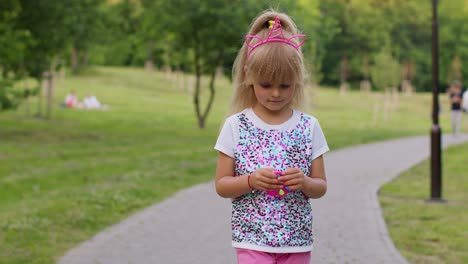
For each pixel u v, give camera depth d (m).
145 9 23.69
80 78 44.75
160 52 27.84
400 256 6.12
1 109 17.98
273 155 3.32
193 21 23.03
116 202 8.59
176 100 38.56
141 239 6.71
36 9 18.19
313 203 9.03
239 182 3.21
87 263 5.72
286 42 3.26
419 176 12.34
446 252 6.43
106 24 22.42
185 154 14.80
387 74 37.91
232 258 5.98
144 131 22.06
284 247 3.28
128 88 42.38
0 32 17.84
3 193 9.74
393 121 36.91
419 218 8.24
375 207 8.75
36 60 19.25
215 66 24.84
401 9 70.94
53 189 10.32
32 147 15.62
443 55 72.31
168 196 9.55
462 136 23.62
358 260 5.96
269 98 3.24
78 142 17.31
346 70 72.12
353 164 14.13
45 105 29.52
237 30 22.89
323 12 69.12
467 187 11.25
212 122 28.36
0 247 6.11
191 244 6.52
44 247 6.23
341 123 32.72
